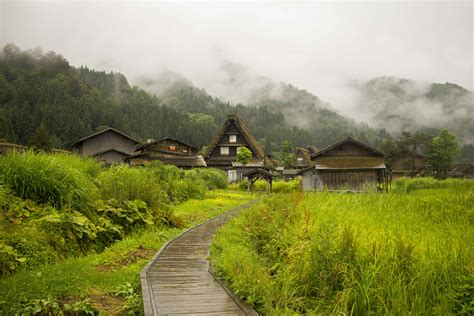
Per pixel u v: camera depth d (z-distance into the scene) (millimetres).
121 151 55312
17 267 7086
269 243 8906
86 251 9203
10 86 129875
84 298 6148
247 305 5617
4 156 9984
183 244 10617
